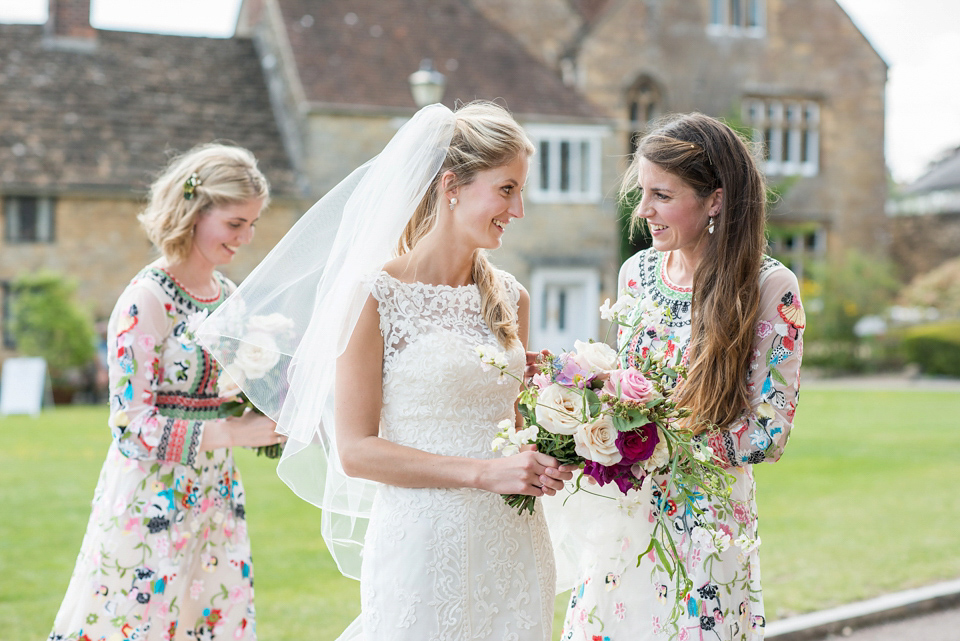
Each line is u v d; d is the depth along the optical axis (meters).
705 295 2.36
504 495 2.28
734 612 2.37
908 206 34.75
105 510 2.76
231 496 2.95
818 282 21.52
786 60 23.12
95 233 17.61
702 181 2.34
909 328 20.89
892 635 4.22
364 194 2.43
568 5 22.38
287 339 2.56
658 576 2.43
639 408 2.12
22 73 18.44
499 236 2.35
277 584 4.69
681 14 22.22
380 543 2.28
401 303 2.28
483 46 19.64
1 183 16.75
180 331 2.84
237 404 2.84
